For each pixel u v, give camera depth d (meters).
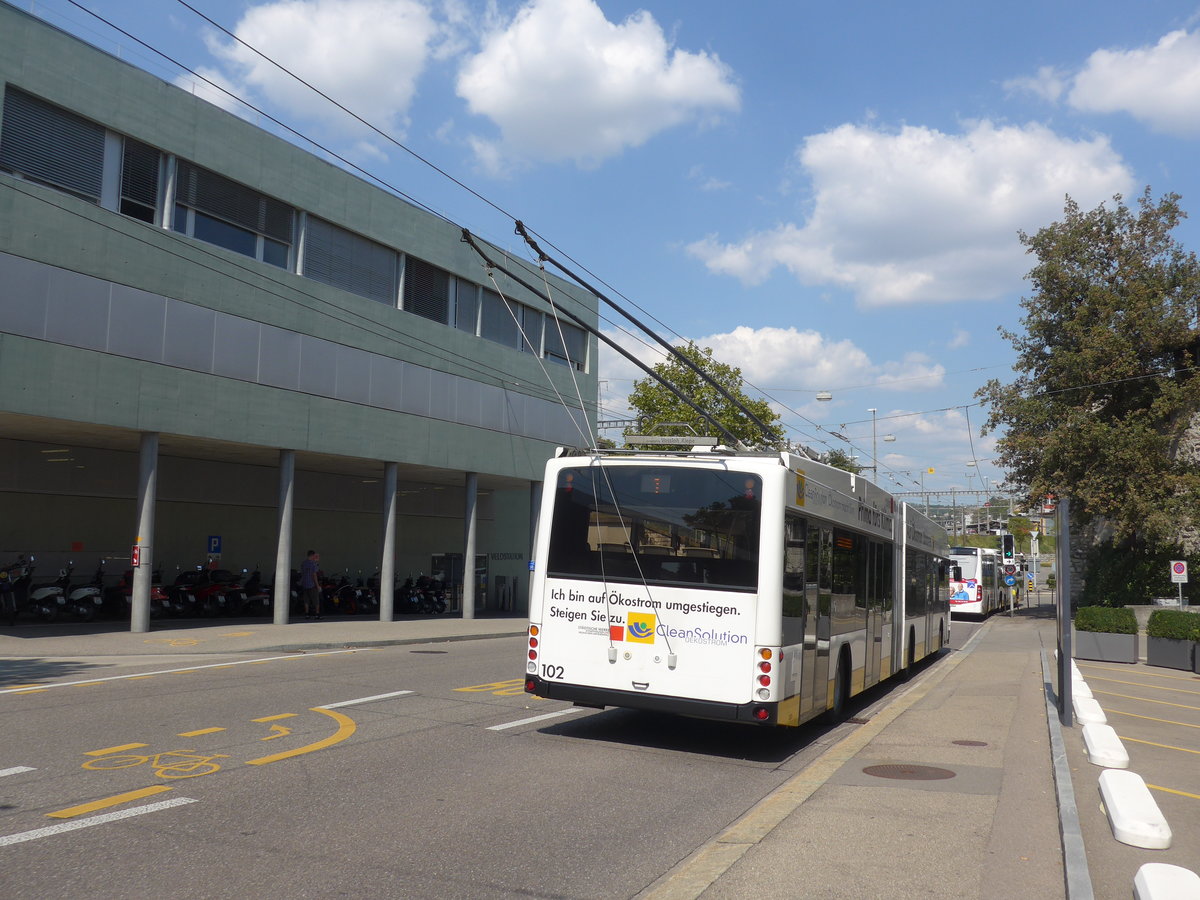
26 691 12.15
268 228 23.95
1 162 18.02
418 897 5.23
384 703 12.03
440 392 29.30
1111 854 6.28
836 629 11.81
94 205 19.48
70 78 19.14
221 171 22.44
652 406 41.34
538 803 7.45
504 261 32.38
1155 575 39.31
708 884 5.41
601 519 10.07
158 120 20.97
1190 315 38.72
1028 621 42.28
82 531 24.53
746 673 9.30
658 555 9.77
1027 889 5.35
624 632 9.77
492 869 5.77
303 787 7.55
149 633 20.27
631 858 6.12
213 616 26.03
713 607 9.49
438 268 29.70
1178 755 10.51
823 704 11.09
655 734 10.91
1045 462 38.25
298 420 24.25
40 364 18.33
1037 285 41.81
